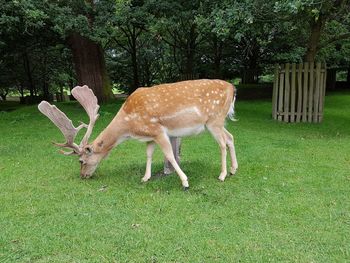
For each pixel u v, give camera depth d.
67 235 3.86
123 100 13.87
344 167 5.96
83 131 8.96
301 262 3.35
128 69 21.78
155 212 4.38
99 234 3.87
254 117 10.82
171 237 3.79
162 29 11.98
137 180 5.50
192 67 19.00
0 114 12.13
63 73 21.02
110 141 5.46
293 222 4.09
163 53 21.28
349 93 17.41
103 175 5.77
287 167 6.00
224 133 5.56
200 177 5.58
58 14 10.25
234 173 5.66
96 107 5.77
